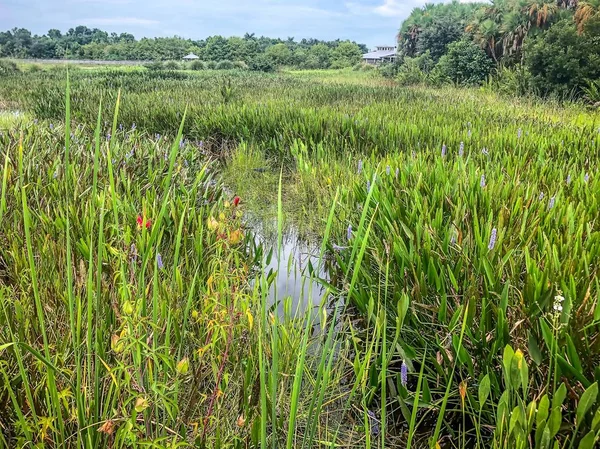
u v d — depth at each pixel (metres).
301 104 11.41
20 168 1.35
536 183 3.84
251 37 108.00
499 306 2.34
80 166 4.39
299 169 6.59
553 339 1.80
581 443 1.57
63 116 10.65
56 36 103.88
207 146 8.49
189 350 2.33
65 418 1.77
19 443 1.57
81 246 2.61
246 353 2.26
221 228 2.41
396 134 7.09
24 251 2.66
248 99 12.91
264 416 1.39
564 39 16.02
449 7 35.12
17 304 1.97
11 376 1.88
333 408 2.49
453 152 6.04
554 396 1.60
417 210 3.59
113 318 2.05
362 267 3.27
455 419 2.40
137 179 4.31
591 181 4.23
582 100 14.90
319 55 70.50
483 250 2.69
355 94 15.41
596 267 2.46
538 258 2.66
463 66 23.81
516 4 22.53
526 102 14.42
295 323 2.88
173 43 80.88
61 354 1.80
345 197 4.69
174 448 1.56
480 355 2.32
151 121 9.30
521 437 1.61
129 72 33.84
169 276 2.86
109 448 1.62
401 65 31.59
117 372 1.83
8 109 15.06
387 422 2.45
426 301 2.77
